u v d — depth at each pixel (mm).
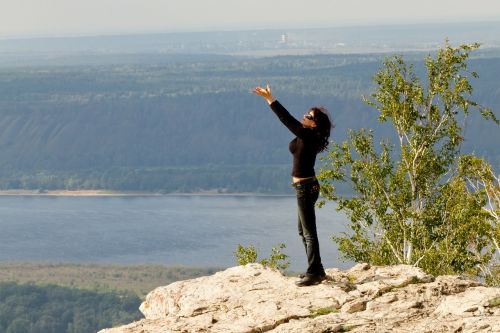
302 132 13312
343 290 13555
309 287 13750
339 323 11898
